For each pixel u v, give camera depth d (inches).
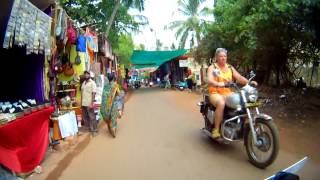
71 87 375.6
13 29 181.8
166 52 1110.4
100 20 725.3
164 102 669.3
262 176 197.6
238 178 196.7
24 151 205.6
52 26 267.9
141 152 265.4
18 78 265.7
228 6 537.0
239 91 225.6
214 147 267.3
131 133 343.3
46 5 261.9
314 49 461.4
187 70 1147.3
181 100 688.4
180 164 229.5
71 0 590.2
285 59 513.7
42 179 205.9
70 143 291.4
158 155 254.7
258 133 211.8
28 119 210.1
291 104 414.6
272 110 397.4
